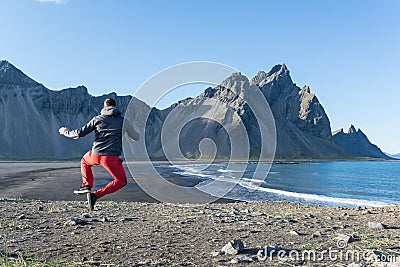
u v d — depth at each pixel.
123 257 5.92
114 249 6.44
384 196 37.56
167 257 5.99
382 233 8.84
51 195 25.66
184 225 9.41
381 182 59.12
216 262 5.79
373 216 12.68
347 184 54.09
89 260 5.64
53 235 7.62
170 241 7.27
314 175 76.81
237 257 6.00
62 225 8.92
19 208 12.06
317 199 30.62
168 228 8.87
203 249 6.64
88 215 10.70
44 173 57.12
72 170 68.00
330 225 10.18
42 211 11.50
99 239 7.29
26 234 7.64
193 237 7.76
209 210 13.52
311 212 14.25
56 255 5.92
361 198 34.94
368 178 69.81
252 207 16.77
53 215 10.69
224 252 6.40
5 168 78.62
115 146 5.98
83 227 8.70
